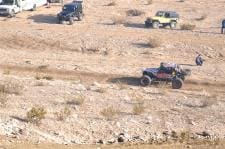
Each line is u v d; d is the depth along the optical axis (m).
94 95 75.25
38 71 93.69
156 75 87.38
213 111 71.06
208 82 89.88
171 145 54.97
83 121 62.12
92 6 147.38
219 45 112.62
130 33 119.50
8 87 74.50
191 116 67.94
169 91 84.50
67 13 126.94
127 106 70.19
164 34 120.12
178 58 106.19
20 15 135.25
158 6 150.12
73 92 76.00
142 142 57.00
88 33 118.44
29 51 108.12
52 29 121.25
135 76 92.19
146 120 64.69
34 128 57.97
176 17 128.75
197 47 111.19
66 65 96.94
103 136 58.91
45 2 147.62
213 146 55.03
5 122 58.00
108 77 91.56
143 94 79.06
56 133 57.91
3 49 108.31
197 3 154.12
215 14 143.00
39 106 66.62
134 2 153.62
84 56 105.50
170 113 68.62
